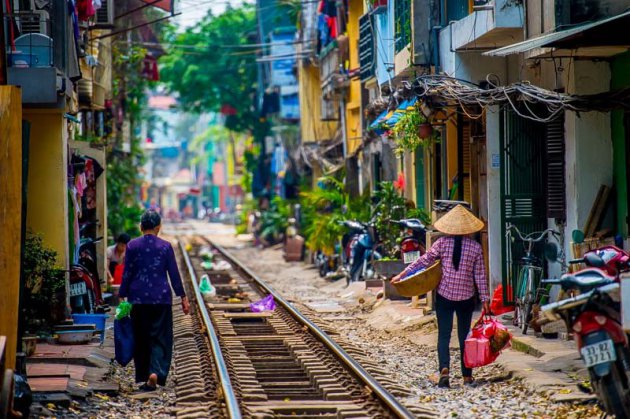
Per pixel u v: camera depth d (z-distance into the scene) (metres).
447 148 34.38
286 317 31.25
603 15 22.31
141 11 60.09
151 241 20.16
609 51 22.80
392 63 37.69
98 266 35.44
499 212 26.02
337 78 54.25
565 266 23.41
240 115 95.12
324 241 47.06
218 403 17.59
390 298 33.25
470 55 28.67
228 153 172.50
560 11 22.34
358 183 53.16
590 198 23.81
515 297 25.62
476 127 31.41
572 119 24.02
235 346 25.05
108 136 52.38
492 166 26.06
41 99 24.50
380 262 33.59
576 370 19.34
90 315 26.39
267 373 21.64
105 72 47.97
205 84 92.56
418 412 16.58
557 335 22.95
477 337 19.28
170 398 18.89
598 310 14.54
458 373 20.91
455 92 24.08
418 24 31.55
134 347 20.05
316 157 62.47
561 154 24.77
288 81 77.81
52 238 26.78
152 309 19.86
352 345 24.58
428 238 29.19
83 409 17.55
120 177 60.88
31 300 24.64
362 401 17.89
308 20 67.19
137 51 55.81
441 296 19.56
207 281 40.34
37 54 25.45
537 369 19.75
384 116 37.94
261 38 83.12
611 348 14.30
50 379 19.23
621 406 14.30
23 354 17.94
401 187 41.81
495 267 26.11
